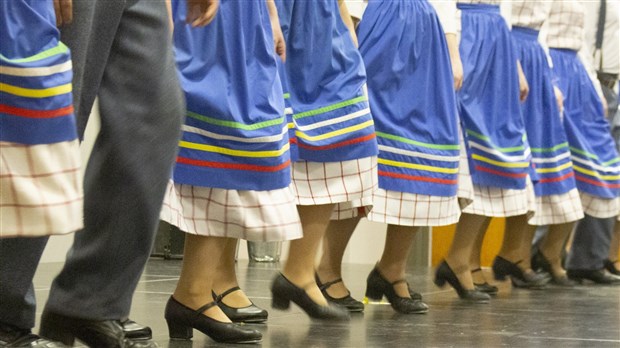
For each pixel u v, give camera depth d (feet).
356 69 12.19
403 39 13.89
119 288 7.16
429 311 14.20
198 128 9.52
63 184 6.24
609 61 24.23
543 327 12.12
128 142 6.86
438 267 16.81
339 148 11.93
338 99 11.96
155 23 6.95
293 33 11.87
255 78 9.82
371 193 12.35
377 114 13.79
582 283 23.22
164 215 9.20
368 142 12.15
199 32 9.58
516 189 16.93
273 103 9.87
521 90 18.11
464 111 16.39
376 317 12.97
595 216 22.52
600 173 22.30
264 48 9.91
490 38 16.79
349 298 13.83
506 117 16.93
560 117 20.16
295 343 9.68
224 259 11.52
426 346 9.86
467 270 16.58
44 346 7.24
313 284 11.98
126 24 6.89
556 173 20.11
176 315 9.52
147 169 6.89
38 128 6.09
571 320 13.21
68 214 6.27
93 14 6.78
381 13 13.98
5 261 7.08
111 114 6.86
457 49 15.30
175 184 9.49
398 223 13.75
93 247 7.02
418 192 13.87
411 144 13.84
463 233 16.58
